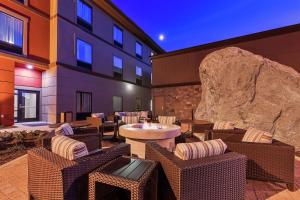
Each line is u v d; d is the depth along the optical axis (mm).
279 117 5926
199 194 2002
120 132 5121
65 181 1973
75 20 12172
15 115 10367
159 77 12922
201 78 9641
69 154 2205
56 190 2020
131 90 18750
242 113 6676
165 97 12633
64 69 11227
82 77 12711
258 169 2957
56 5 10898
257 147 2959
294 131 5484
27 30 10125
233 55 8039
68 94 11500
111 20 15938
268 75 6746
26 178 3260
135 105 19406
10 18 9547
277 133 5746
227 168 2178
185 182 1918
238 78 7156
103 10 14930
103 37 14938
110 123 7836
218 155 2299
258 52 9562
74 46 12039
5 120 9141
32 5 10344
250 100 6699
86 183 2199
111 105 15695
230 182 2207
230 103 7121
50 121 10820
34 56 10414
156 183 2287
